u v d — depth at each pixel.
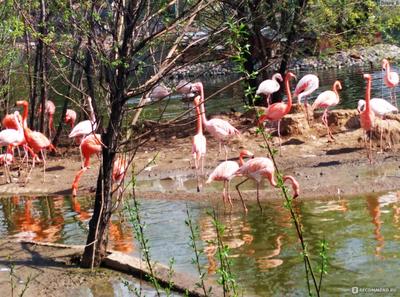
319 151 12.58
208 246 7.63
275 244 7.51
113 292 6.41
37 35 7.82
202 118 12.38
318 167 11.33
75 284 6.66
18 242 8.20
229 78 26.52
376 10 16.14
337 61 27.47
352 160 11.64
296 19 14.87
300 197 9.53
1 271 7.12
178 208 9.55
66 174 12.67
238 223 8.52
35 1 11.47
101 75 7.05
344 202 9.12
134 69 6.93
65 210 10.19
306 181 10.43
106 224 7.18
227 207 9.40
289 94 12.91
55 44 8.26
